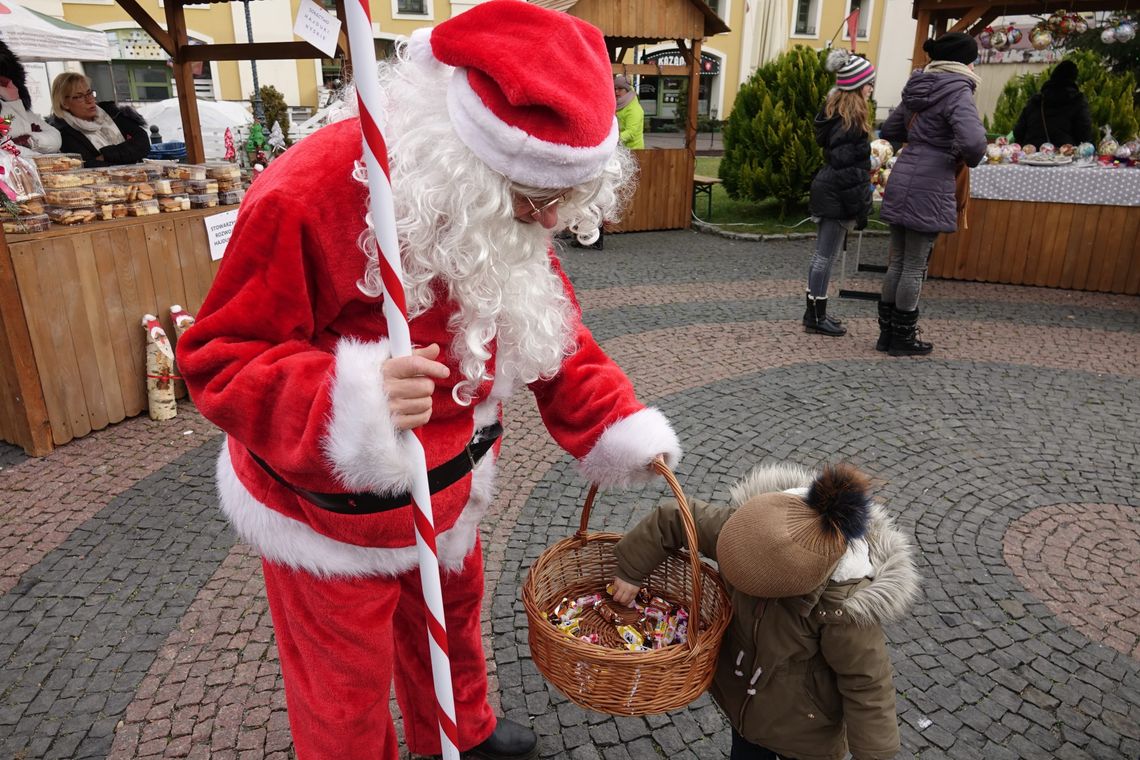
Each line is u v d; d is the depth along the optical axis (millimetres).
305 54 5367
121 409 4133
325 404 1195
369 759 1567
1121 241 6480
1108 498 3402
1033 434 4020
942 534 3137
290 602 1493
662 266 7852
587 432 1716
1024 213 6723
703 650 1549
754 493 1803
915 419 4207
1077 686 2365
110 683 2371
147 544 3074
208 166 4711
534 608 1650
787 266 7863
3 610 2684
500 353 1452
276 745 2156
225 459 1568
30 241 3594
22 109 5594
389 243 1146
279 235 1204
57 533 3141
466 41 1161
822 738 1758
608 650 1521
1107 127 9234
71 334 3830
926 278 7191
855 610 1577
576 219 1399
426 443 1422
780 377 4832
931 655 2488
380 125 1097
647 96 27672
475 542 1786
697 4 8867
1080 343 5410
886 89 26141
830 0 26203
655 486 3521
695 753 2150
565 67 1170
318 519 1386
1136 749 2152
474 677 1929
